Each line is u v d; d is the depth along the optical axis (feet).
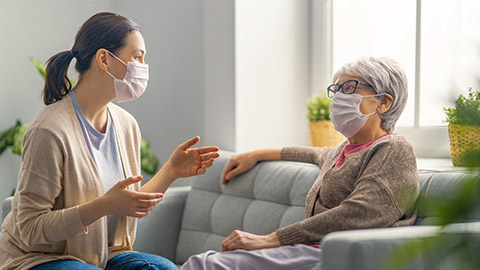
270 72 8.87
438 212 1.48
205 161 5.97
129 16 10.66
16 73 9.96
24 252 5.08
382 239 3.82
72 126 5.09
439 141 7.48
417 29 7.64
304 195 6.08
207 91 9.02
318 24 9.09
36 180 4.77
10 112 9.91
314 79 9.19
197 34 9.19
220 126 8.77
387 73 5.39
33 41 10.15
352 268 3.76
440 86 7.29
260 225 6.42
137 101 10.55
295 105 9.19
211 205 7.30
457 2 7.11
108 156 5.57
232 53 8.47
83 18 10.73
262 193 6.61
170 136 9.89
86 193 5.08
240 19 8.48
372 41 8.36
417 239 1.65
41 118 4.98
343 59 8.81
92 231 5.12
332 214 4.96
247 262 4.95
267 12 8.80
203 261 5.00
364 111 5.41
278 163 6.74
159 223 7.48
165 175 6.00
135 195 4.71
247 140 8.63
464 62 6.91
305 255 4.90
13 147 9.41
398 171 4.95
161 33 9.98
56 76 5.28
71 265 4.79
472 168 1.48
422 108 7.66
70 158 4.95
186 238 7.48
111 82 5.28
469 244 1.66
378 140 5.27
